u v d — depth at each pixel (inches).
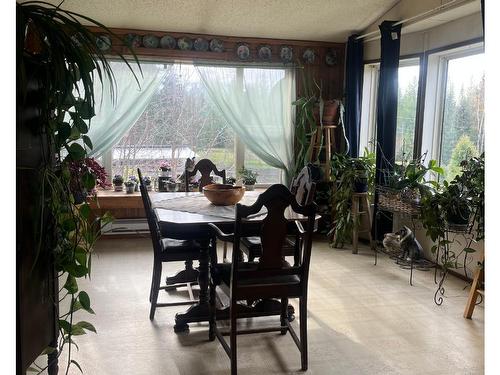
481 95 152.9
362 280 150.9
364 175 182.5
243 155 214.2
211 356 100.9
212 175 205.9
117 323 115.7
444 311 126.3
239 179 205.3
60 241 72.6
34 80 65.5
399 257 173.0
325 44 210.5
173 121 204.8
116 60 188.2
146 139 203.9
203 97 206.1
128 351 102.0
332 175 193.0
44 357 98.5
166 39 193.6
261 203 87.8
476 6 138.4
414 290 142.3
